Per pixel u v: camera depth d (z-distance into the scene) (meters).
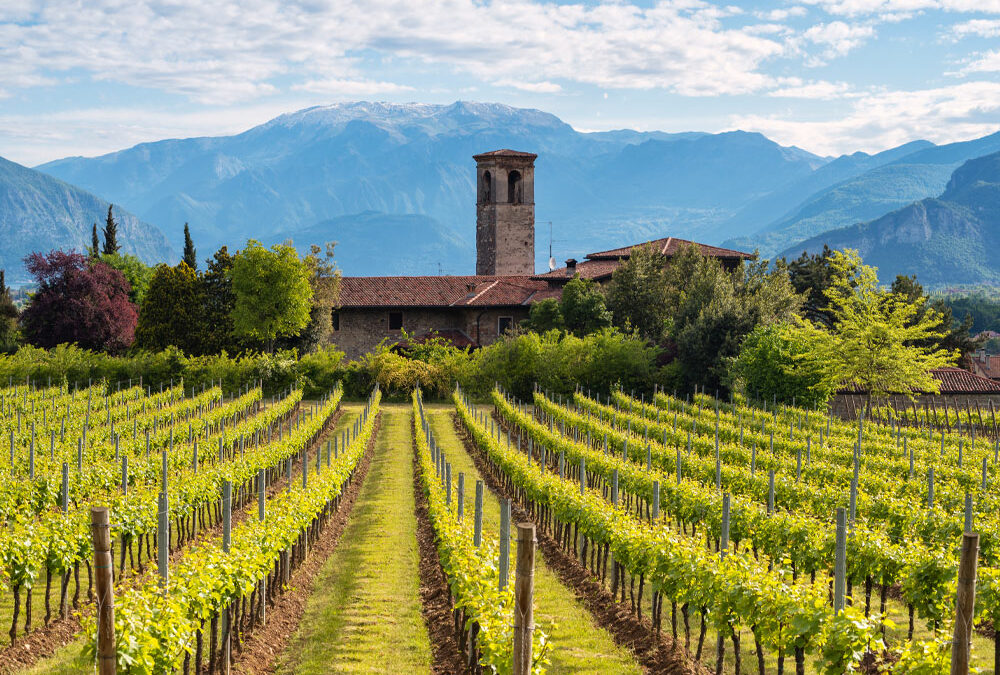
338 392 46.75
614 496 17.80
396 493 24.67
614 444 28.61
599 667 11.57
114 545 18.02
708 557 11.79
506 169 74.62
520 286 61.94
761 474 21.12
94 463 20.88
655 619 12.80
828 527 14.70
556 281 61.12
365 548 18.28
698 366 45.56
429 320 59.72
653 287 53.44
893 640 13.04
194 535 18.53
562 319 53.78
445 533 14.23
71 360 48.75
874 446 28.09
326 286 56.28
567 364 49.09
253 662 11.98
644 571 13.20
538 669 9.78
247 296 50.25
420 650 12.37
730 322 44.47
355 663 11.80
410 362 50.94
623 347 48.03
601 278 58.69
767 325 43.47
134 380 49.16
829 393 38.38
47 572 13.02
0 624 12.94
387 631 13.15
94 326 58.06
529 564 6.37
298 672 11.59
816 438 29.95
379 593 15.07
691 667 11.53
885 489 20.97
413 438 35.16
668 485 19.05
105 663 7.21
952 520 15.73
